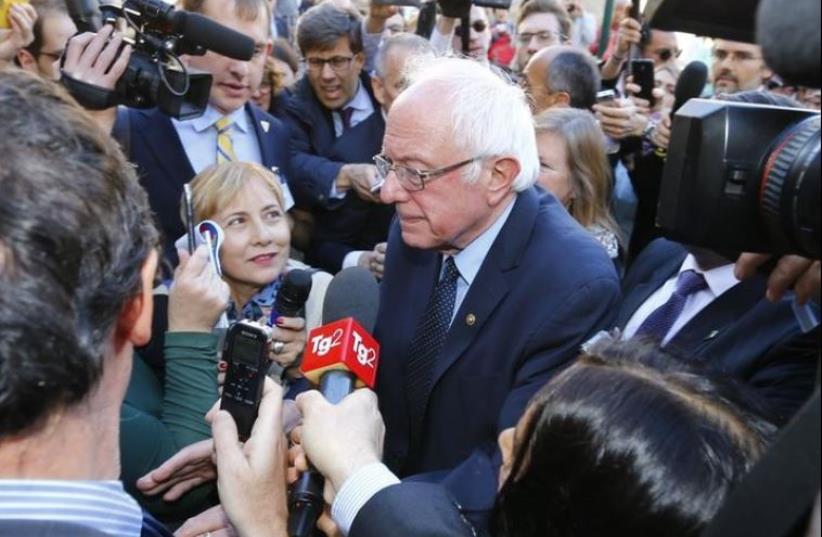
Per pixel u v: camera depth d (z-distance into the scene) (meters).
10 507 0.78
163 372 2.06
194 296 1.80
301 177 3.47
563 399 0.93
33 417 0.76
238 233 2.22
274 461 1.36
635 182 3.58
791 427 0.57
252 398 1.39
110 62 2.29
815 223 0.79
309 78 3.67
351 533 1.24
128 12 2.35
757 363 1.59
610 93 3.53
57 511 0.80
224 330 1.96
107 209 0.75
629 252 3.61
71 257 0.72
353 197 3.46
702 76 3.26
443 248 1.77
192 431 1.76
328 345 1.61
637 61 3.76
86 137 0.77
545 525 0.92
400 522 1.19
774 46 0.55
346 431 1.37
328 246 3.52
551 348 1.69
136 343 0.90
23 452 0.79
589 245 1.78
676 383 0.94
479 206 1.70
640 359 0.99
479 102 1.65
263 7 2.93
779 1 0.55
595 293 1.70
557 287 1.70
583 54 3.51
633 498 0.85
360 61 3.67
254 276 2.25
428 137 1.64
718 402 0.92
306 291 2.07
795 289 1.09
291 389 2.10
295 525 1.36
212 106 2.92
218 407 1.50
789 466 0.57
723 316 1.77
